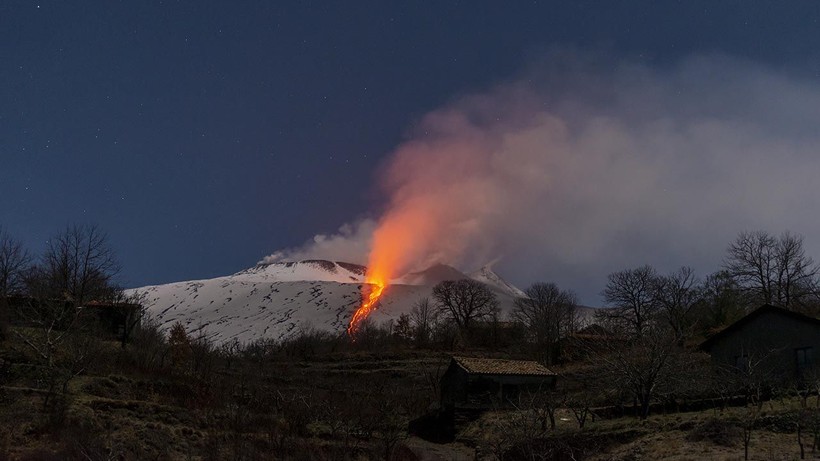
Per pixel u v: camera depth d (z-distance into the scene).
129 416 51.41
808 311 76.00
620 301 95.94
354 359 107.69
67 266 78.56
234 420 55.16
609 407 53.09
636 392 49.25
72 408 49.28
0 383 52.44
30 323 66.06
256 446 50.75
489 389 66.31
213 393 61.00
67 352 57.97
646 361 49.03
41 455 41.81
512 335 122.62
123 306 76.44
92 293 80.31
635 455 39.81
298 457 48.53
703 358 64.81
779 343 49.78
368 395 74.69
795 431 38.03
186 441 49.88
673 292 94.31
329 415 58.09
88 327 68.56
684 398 51.06
